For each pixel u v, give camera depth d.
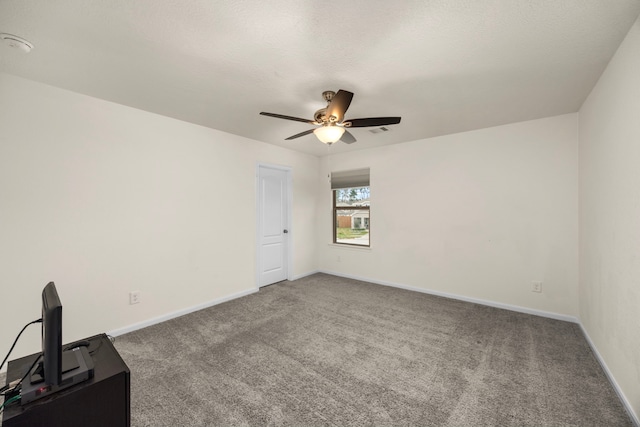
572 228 3.06
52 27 1.61
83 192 2.56
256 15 1.51
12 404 1.04
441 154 3.95
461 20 1.54
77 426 1.13
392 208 4.45
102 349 1.42
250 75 2.19
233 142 3.86
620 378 1.81
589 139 2.57
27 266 2.27
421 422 1.62
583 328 2.80
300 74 2.17
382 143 4.38
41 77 2.23
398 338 2.66
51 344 1.01
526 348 2.47
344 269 5.08
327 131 2.46
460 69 2.09
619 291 1.86
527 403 1.77
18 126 2.22
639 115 1.57
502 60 1.96
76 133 2.51
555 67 2.06
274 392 1.88
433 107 2.85
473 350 2.44
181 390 1.90
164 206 3.13
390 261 4.49
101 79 2.27
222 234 3.72
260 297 3.92
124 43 1.78
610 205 2.03
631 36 1.63
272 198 4.55
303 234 5.10
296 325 2.96
